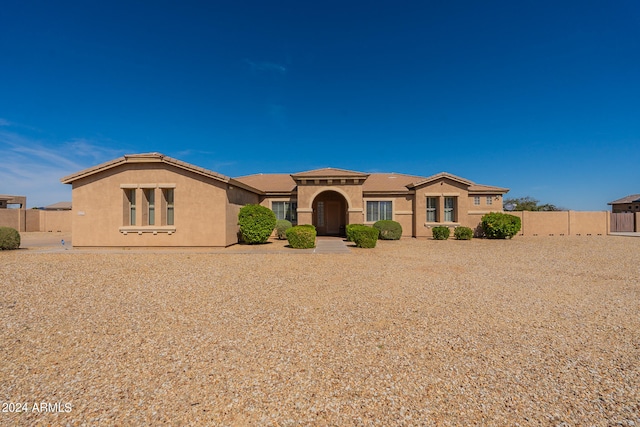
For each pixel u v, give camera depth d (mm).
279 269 10672
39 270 10227
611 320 5867
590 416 3105
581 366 4109
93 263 11688
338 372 3922
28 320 5680
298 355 4375
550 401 3352
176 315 6016
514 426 2959
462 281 9125
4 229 15828
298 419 3043
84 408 3176
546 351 4551
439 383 3688
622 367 4082
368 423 2990
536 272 10633
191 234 16438
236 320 5762
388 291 7898
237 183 17594
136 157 16234
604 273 10508
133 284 8453
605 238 24344
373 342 4836
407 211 24656
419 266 11570
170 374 3848
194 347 4609
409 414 3125
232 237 17750
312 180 22062
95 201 16641
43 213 33000
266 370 3961
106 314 6039
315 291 7844
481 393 3488
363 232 17062
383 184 26344
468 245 19094
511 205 45156
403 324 5602
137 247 16500
